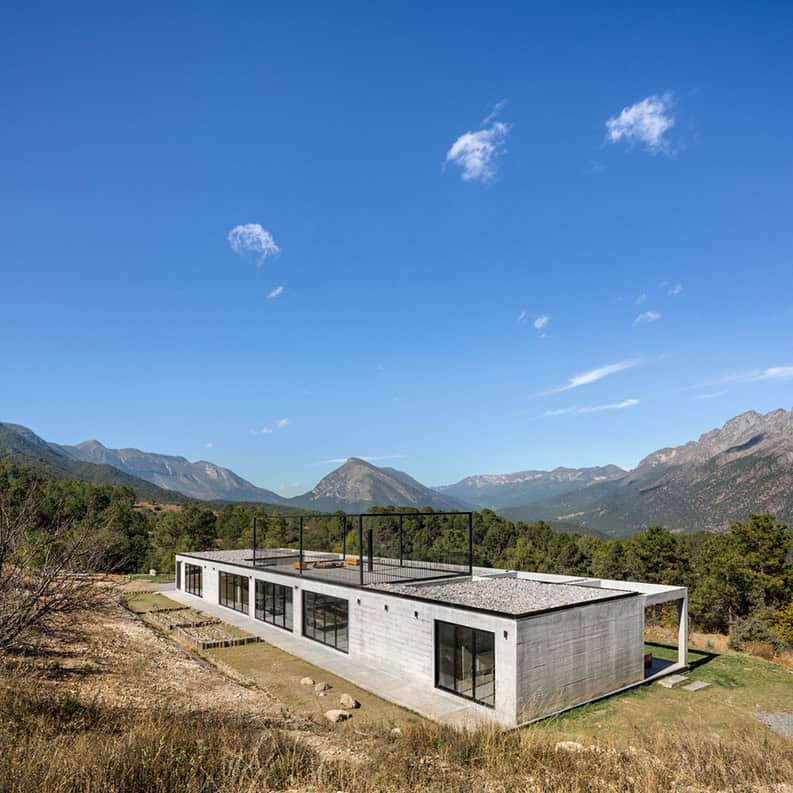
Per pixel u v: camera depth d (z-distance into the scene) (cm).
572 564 4716
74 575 1085
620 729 1330
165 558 4303
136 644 1847
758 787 756
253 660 1912
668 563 3844
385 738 1011
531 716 1405
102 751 643
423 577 2181
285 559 3020
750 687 1697
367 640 1902
